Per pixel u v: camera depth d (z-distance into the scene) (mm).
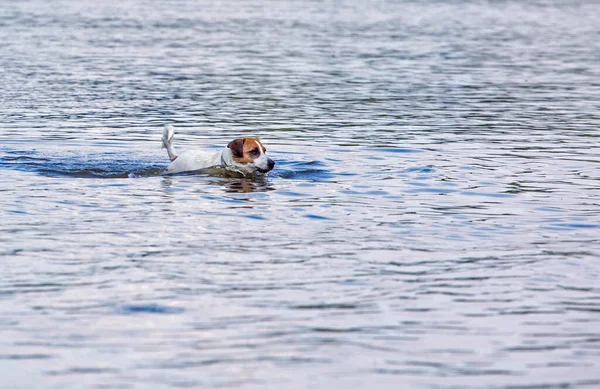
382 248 14820
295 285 12789
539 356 10391
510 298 12359
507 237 15672
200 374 9773
